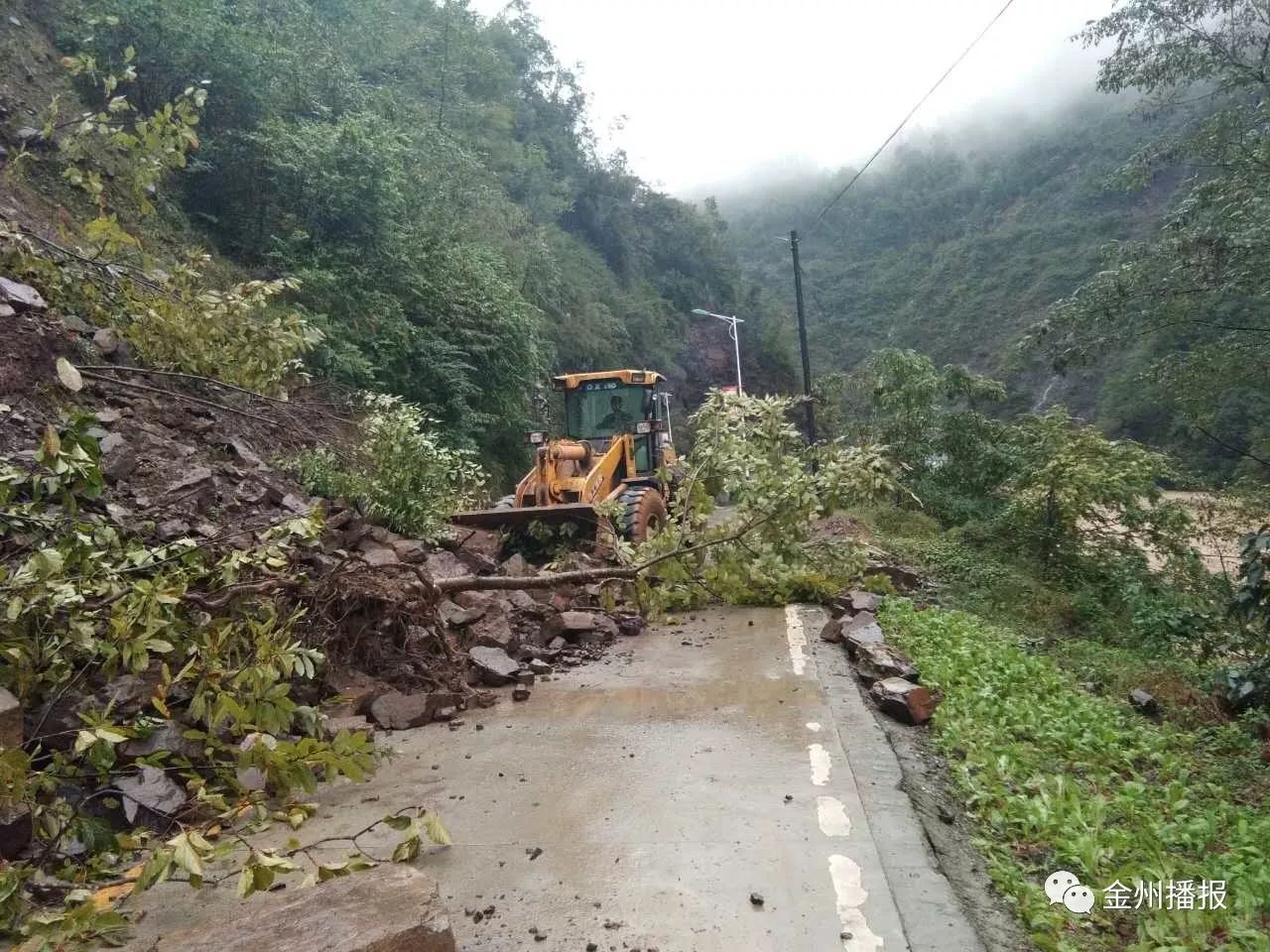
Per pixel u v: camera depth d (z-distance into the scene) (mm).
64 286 7684
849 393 20797
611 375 12516
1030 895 3459
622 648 7340
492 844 3803
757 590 8969
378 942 2635
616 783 4441
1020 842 4039
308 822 4066
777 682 6180
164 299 7391
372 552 7039
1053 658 8055
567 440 11391
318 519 5172
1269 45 10898
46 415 6570
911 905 3277
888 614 8289
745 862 3604
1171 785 4746
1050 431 13539
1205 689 7379
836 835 3830
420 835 3604
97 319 7898
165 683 3865
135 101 12062
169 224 11445
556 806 4184
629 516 10203
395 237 14398
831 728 5203
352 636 5824
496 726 5395
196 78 12258
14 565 4559
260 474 7668
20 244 7090
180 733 4250
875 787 4344
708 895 3342
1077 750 5320
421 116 21219
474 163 21672
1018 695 6254
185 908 3311
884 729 5297
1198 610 9500
